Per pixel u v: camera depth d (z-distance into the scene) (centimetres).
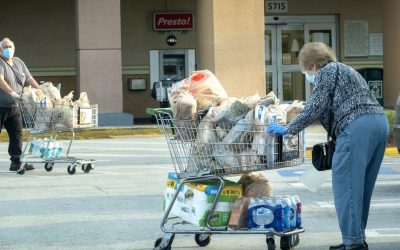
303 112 1495
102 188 2609
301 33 6575
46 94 2895
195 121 1550
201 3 4981
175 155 1574
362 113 1481
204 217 1538
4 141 4516
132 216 2097
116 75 5019
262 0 4825
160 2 6366
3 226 1978
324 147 1524
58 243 1778
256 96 1548
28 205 2286
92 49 4988
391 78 5438
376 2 6575
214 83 1595
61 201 2352
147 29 6362
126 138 4659
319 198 2378
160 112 1577
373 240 1770
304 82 6600
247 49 4834
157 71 6381
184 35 6406
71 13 6275
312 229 1917
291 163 1559
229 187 1550
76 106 2902
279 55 6556
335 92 1495
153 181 2780
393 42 5403
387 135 1516
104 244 1762
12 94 2825
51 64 6262
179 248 1700
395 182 2728
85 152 3862
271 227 1528
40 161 2995
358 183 1477
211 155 1540
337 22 6594
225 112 1522
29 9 6222
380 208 2195
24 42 6222
